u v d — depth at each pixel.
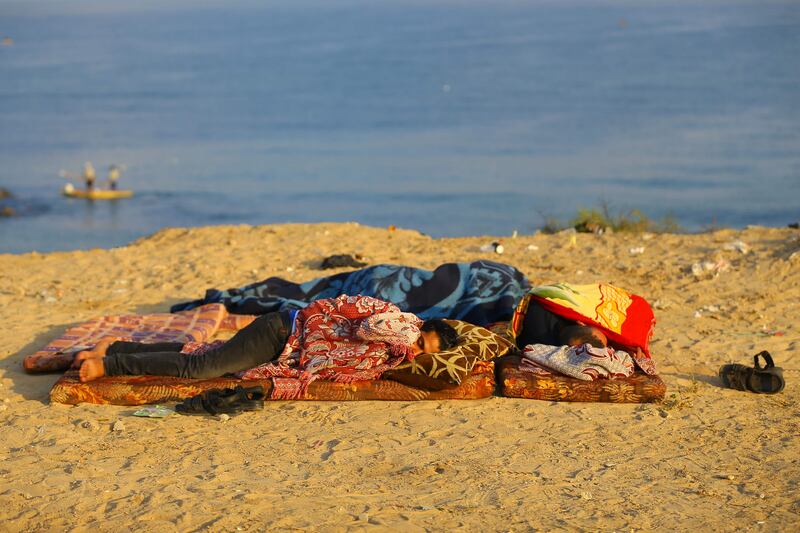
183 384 7.67
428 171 75.00
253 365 7.93
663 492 5.95
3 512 5.67
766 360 7.97
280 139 100.00
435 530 5.36
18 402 7.77
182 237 16.05
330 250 14.41
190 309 10.49
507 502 5.77
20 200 66.31
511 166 74.88
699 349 9.20
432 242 14.97
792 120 92.69
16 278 13.02
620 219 17.27
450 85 145.25
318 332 7.88
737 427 7.14
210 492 5.91
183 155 90.12
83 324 9.51
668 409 7.53
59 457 6.55
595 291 8.59
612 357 7.77
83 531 5.39
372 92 141.88
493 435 6.98
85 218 59.47
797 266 11.98
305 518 5.49
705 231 16.12
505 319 9.52
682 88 124.50
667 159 73.81
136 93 150.12
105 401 7.62
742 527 5.44
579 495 5.89
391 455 6.59
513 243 14.64
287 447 6.75
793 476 6.22
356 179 73.12
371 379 7.76
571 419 7.32
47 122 117.25
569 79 144.00
